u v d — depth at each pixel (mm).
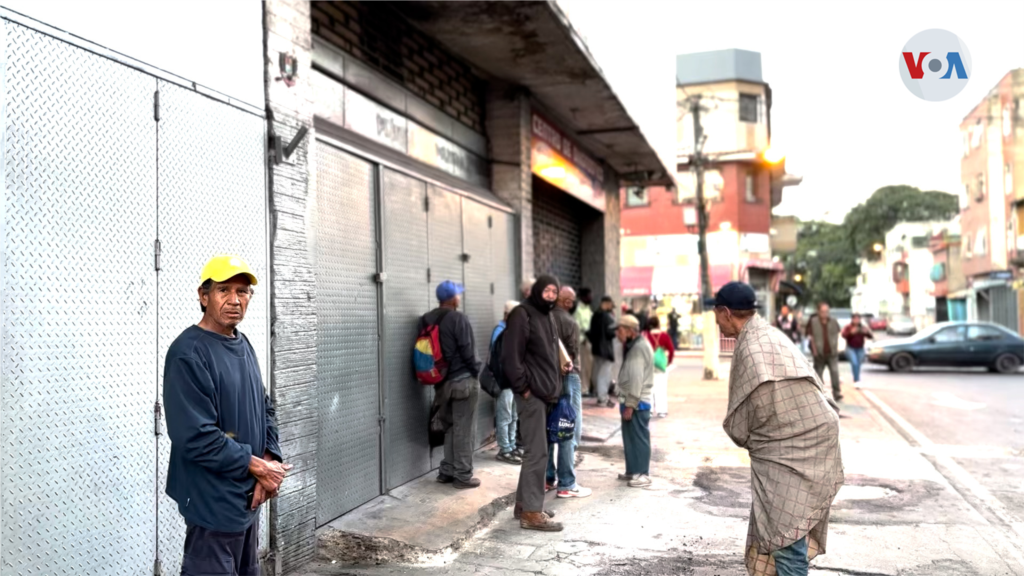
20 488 2967
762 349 3479
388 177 6465
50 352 3109
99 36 3406
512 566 4863
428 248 7230
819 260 78812
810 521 3342
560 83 9703
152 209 3680
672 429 10414
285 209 4695
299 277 4820
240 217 4320
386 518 5594
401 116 7613
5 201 2938
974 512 6156
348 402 5652
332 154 5574
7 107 2959
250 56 4473
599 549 5215
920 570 4777
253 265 4414
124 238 3506
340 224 5648
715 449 8945
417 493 6281
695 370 21750
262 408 3143
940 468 8055
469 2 7195
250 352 3121
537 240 12008
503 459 7723
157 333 3674
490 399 8641
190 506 2840
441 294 6598
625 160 14883
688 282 34125
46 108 3131
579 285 15102
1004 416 11891
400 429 6504
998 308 37188
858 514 6086
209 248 4062
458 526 5504
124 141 3531
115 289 3439
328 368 5391
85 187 3307
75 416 3205
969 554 5090
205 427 2742
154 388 3629
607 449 8984
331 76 6414
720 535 5535
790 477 3365
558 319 7254
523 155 9852
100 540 3301
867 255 75438
